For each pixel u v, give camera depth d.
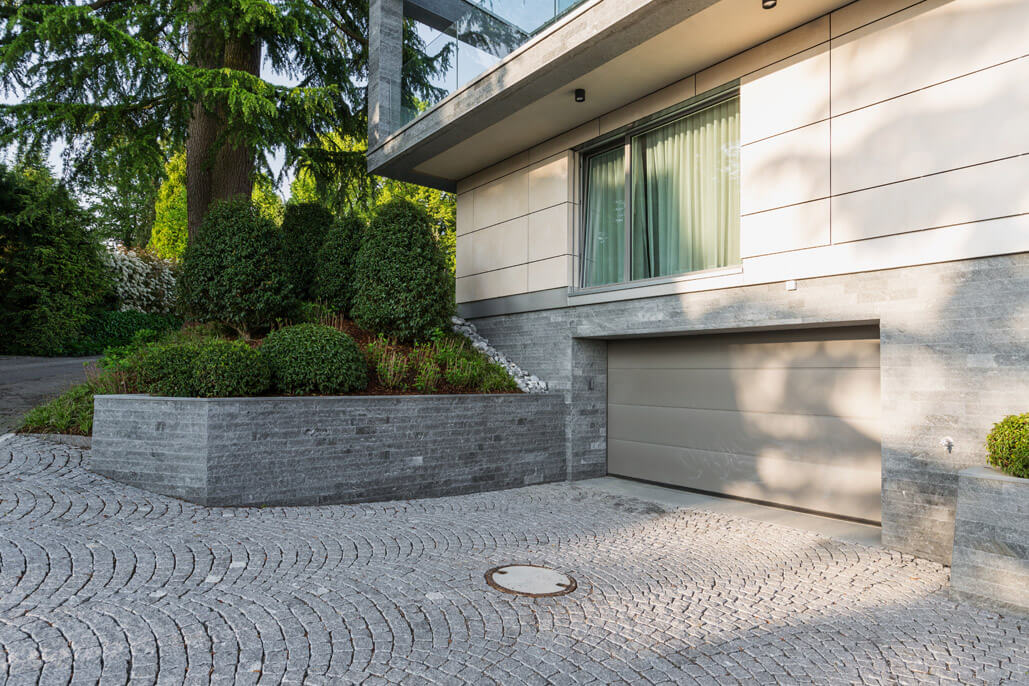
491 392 8.17
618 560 4.82
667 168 7.69
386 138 10.13
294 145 10.45
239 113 9.34
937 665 3.16
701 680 2.97
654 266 7.79
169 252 28.89
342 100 11.82
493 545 5.11
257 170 10.63
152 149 9.63
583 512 6.47
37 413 7.13
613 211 8.39
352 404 6.52
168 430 5.73
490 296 10.00
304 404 6.20
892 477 5.21
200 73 9.04
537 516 6.22
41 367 12.86
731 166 6.96
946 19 5.00
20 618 3.20
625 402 8.58
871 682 2.98
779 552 5.13
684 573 4.55
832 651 3.31
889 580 4.47
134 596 3.60
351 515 5.85
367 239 9.16
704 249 7.22
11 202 15.30
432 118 8.91
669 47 6.52
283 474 6.05
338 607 3.65
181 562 4.20
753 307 6.36
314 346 6.87
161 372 6.51
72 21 7.93
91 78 8.76
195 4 9.67
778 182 6.18
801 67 6.04
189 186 11.33
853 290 5.55
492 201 10.09
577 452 8.42
